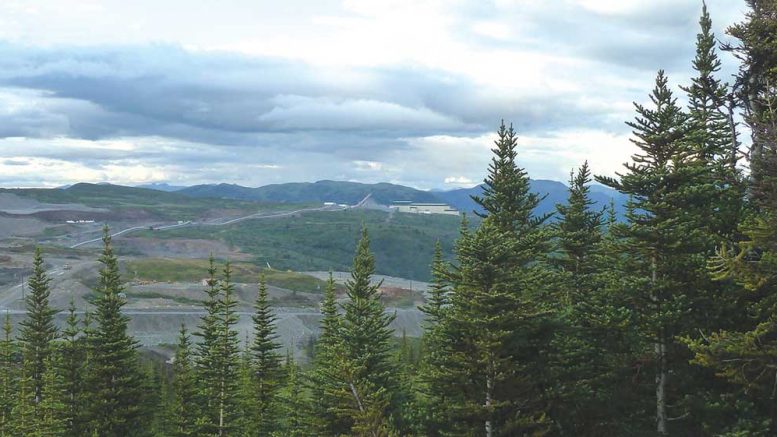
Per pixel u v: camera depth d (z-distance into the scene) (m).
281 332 154.38
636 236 25.64
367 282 39.28
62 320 143.00
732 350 18.80
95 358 48.84
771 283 20.16
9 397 57.00
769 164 19.44
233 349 52.38
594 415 28.31
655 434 26.59
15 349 63.91
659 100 26.14
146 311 162.75
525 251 27.23
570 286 37.06
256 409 55.00
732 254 22.03
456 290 26.38
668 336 25.80
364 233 40.16
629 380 28.03
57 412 49.41
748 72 28.12
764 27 26.17
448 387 27.19
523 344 27.23
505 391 26.78
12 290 175.38
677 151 25.84
